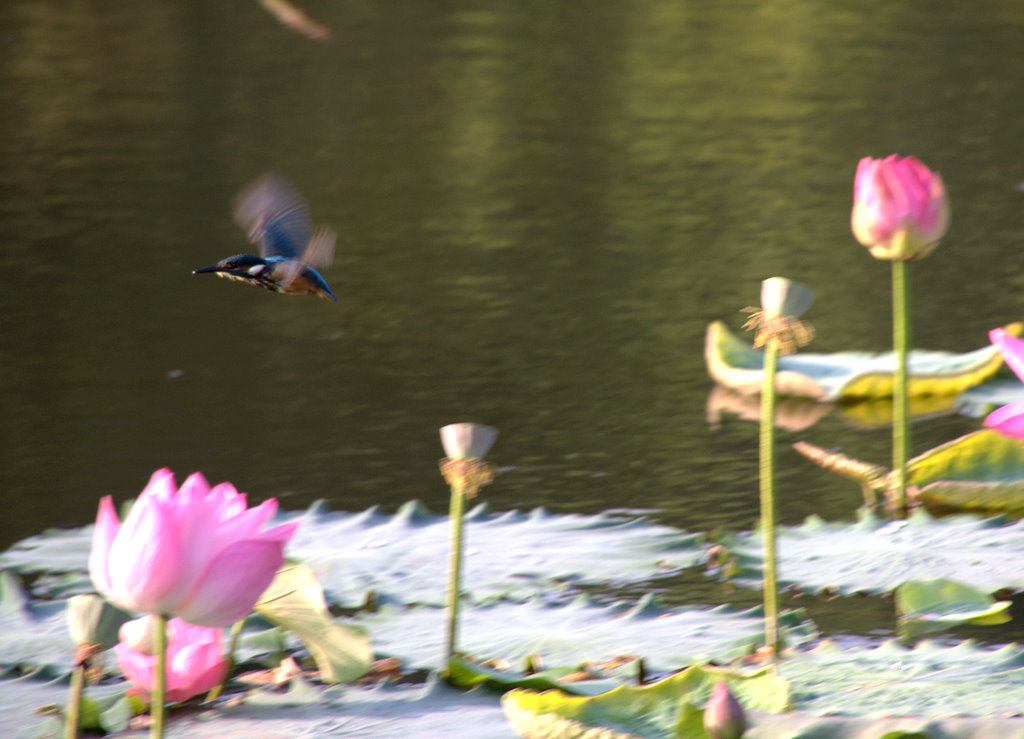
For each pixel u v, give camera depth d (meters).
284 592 5.34
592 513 8.25
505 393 11.06
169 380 11.51
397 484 8.93
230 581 3.85
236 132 22.00
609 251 15.53
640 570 6.60
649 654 5.62
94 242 16.03
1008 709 4.70
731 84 25.20
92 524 8.25
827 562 6.85
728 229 16.22
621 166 19.66
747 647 5.65
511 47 29.34
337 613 6.25
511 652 5.69
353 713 5.07
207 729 4.97
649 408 10.62
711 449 9.60
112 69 27.52
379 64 27.66
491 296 14.01
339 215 17.36
